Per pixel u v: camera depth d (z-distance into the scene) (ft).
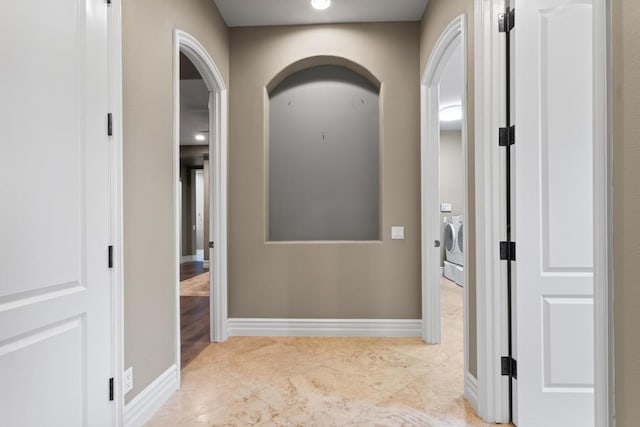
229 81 9.86
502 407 5.42
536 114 5.27
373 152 10.51
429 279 9.04
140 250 5.56
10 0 3.48
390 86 9.65
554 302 5.24
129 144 5.30
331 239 10.53
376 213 10.49
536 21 5.25
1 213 3.38
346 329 9.60
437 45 7.80
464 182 6.37
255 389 6.57
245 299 9.78
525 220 5.27
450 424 5.41
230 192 9.80
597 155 2.88
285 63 9.82
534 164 5.27
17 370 3.54
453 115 17.80
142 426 5.41
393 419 5.55
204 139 22.63
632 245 2.57
